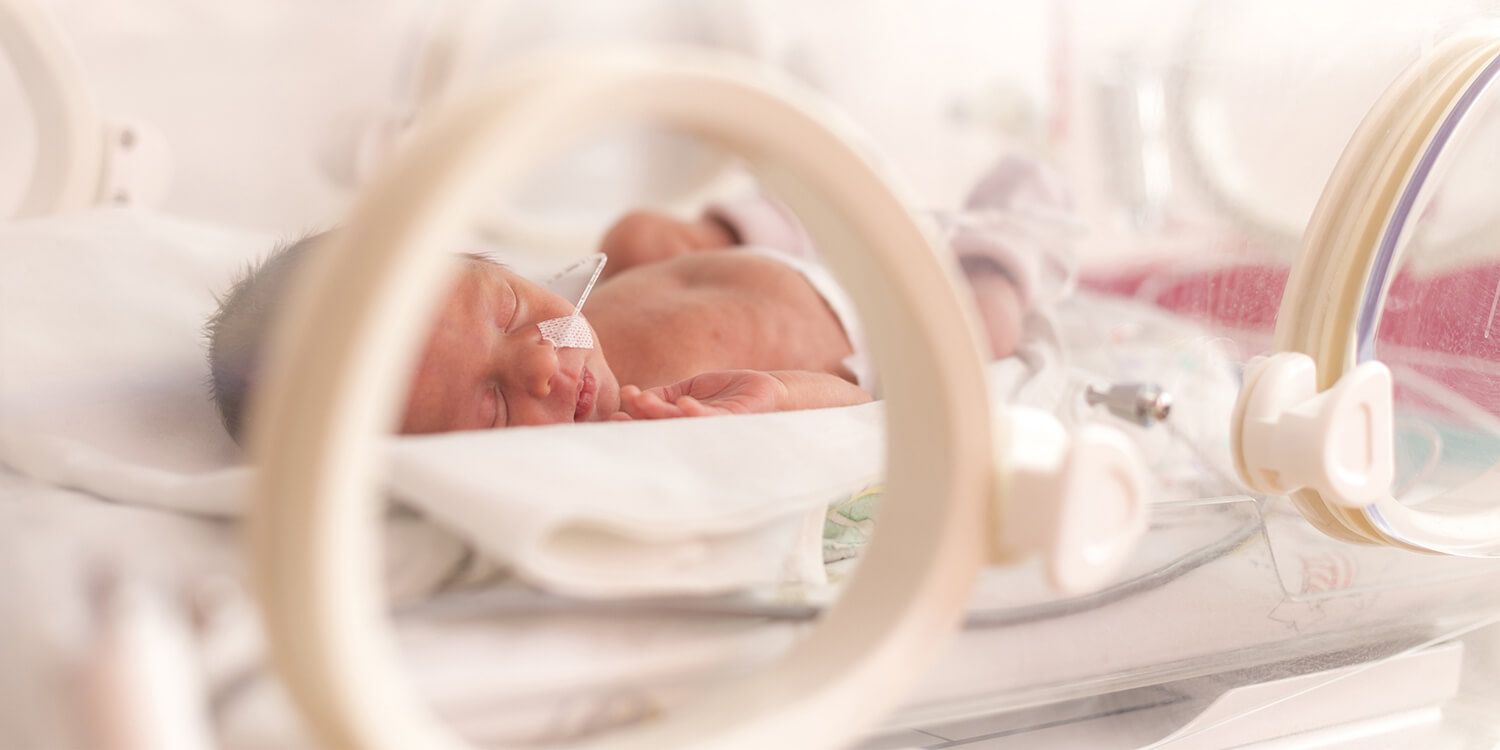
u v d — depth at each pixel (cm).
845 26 153
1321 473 69
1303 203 84
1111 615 74
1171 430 83
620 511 54
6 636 47
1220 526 81
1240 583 81
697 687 58
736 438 67
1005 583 70
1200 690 80
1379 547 87
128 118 109
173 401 86
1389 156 77
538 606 56
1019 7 136
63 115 104
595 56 41
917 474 54
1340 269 77
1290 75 88
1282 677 83
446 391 86
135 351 87
